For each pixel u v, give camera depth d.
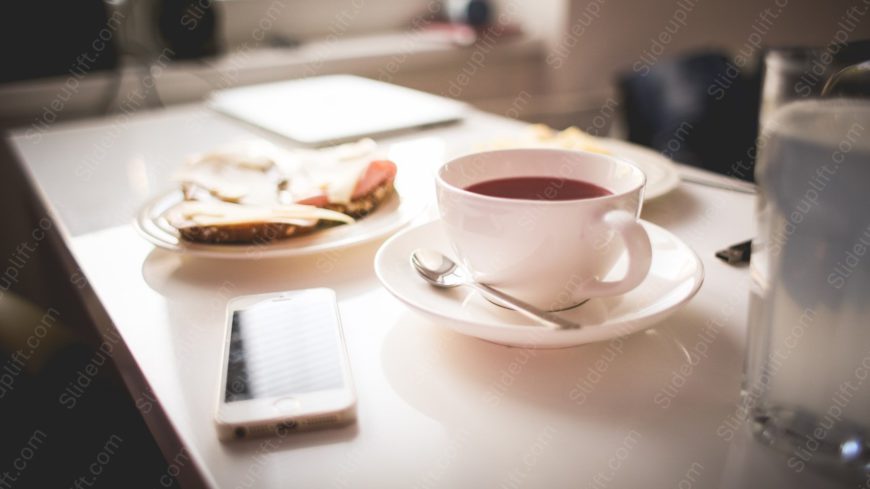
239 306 0.54
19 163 0.91
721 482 0.42
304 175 0.75
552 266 0.50
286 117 1.03
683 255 0.56
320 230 0.64
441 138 0.95
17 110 1.34
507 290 0.52
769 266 0.42
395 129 0.97
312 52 1.65
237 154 0.78
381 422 0.46
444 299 0.53
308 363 0.48
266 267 0.62
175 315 0.55
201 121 1.10
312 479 0.42
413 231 0.60
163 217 0.67
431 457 0.44
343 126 0.96
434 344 0.52
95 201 0.76
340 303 0.57
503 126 1.02
